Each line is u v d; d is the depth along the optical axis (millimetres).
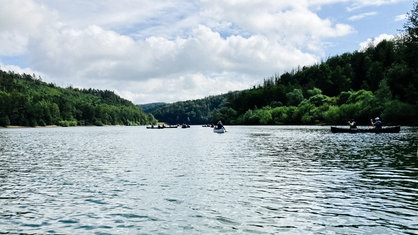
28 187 18234
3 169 24984
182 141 58875
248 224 11742
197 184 18500
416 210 12914
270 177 20281
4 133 108062
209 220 12242
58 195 16297
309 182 18500
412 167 22797
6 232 11328
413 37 90062
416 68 101438
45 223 12203
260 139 56531
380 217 12172
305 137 57281
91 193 16656
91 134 99500
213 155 33406
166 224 11898
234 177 20469
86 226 11844
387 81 107375
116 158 31953
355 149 35031
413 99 96125
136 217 12742
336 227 11258
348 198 14867
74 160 30578
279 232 10922
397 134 57844
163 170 23719
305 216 12484
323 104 139375
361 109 107688
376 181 18344
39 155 35406
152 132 115750
